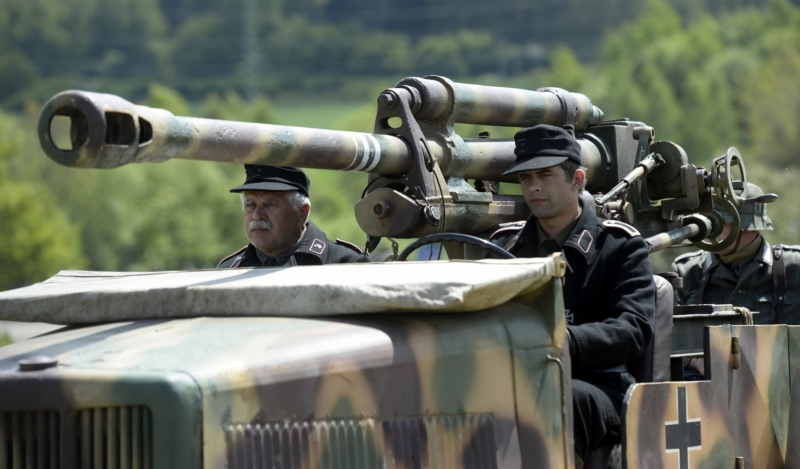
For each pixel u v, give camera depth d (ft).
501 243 43.68
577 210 41.60
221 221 569.64
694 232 50.37
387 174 42.60
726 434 38.60
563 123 49.78
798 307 63.67
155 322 30.32
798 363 43.19
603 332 36.47
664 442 35.53
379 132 42.75
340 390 26.48
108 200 571.28
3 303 32.81
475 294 28.43
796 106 437.17
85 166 27.40
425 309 28.22
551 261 31.24
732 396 39.09
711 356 38.14
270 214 52.80
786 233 226.99
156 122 28.58
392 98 42.19
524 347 30.81
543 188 40.93
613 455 38.11
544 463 30.73
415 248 37.76
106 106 26.99
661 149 51.31
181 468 23.88
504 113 46.83
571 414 31.86
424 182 41.91
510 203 46.85
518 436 30.27
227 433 24.53
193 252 557.33
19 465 25.86
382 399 27.27
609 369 38.37
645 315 38.32
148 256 556.10
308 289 28.91
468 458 28.78
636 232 40.11
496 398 29.86
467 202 43.86
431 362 28.37
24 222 408.67
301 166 36.35
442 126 44.52
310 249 53.31
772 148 429.79
